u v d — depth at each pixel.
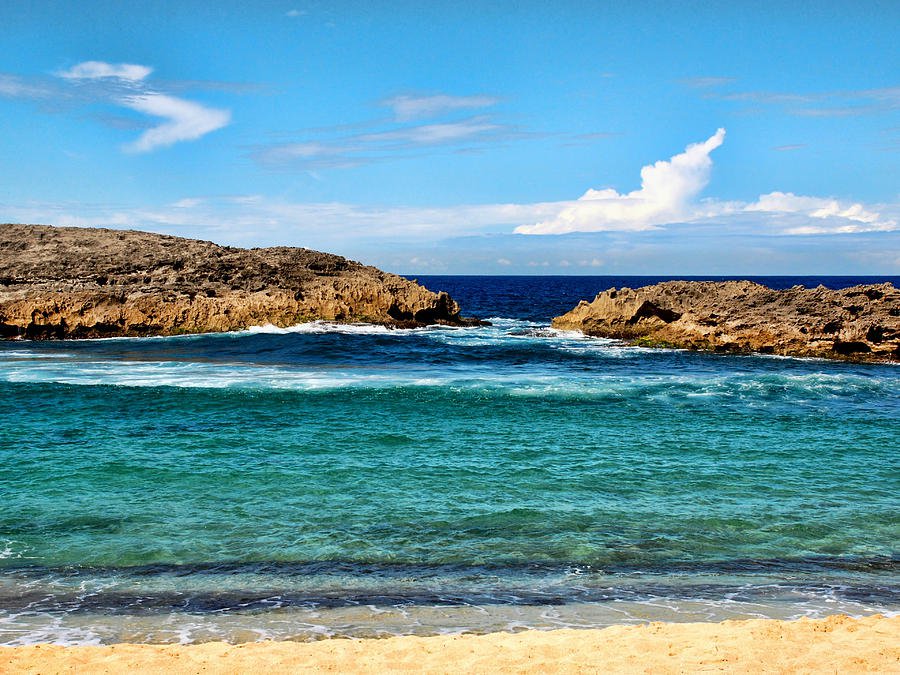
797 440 20.31
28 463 17.02
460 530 13.02
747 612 9.84
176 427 21.00
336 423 21.78
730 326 42.69
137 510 13.93
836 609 9.95
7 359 36.31
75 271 55.06
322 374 31.80
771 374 32.88
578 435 20.61
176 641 8.86
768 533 13.05
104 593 10.37
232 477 16.11
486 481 16.02
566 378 31.45
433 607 9.96
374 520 13.49
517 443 19.56
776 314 43.16
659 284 55.50
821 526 13.44
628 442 19.83
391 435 20.28
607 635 8.64
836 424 22.50
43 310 46.47
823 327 39.94
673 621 9.50
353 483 15.77
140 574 11.05
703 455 18.52
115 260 59.16
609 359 39.09
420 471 16.75
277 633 9.11
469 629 9.24
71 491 15.04
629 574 11.23
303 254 65.31
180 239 70.12
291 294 52.69
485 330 54.72
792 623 8.91
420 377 31.41
